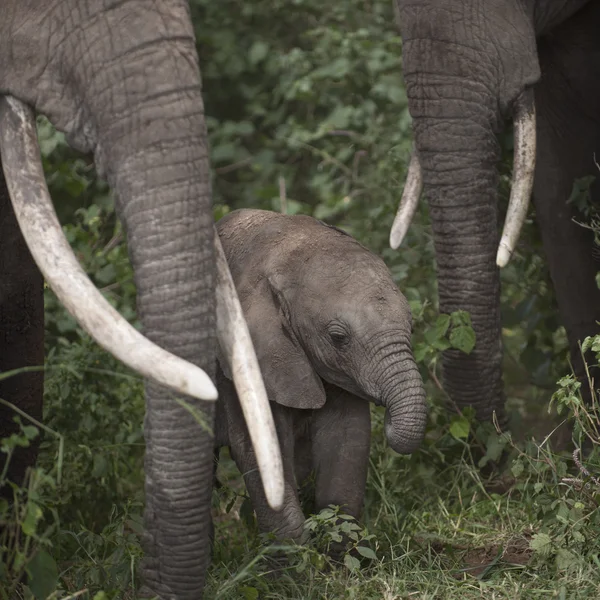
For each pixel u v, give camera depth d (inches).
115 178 247.1
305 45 711.1
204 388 234.1
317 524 311.4
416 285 488.1
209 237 246.5
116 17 247.0
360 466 330.6
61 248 249.1
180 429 250.5
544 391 475.2
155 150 243.9
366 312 312.3
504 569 320.2
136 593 290.0
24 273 312.3
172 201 243.4
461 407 379.9
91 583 306.5
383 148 578.9
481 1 368.8
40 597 274.7
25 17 253.4
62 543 349.1
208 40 692.1
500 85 367.9
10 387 320.2
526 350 470.9
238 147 681.6
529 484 369.1
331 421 331.6
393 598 304.2
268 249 335.6
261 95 694.5
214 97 708.0
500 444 365.7
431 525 360.8
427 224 486.0
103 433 404.2
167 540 256.2
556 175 424.2
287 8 703.7
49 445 388.5
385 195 542.0
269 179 660.7
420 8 366.0
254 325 323.9
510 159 441.7
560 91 418.3
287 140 631.2
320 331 316.8
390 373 308.5
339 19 660.7
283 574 309.4
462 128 364.8
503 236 361.7
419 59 366.6
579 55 410.6
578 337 430.3
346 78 626.8
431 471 388.8
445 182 366.0
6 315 313.4
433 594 306.5
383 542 341.7
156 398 250.8
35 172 255.6
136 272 246.7
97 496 389.4
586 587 300.7
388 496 371.2
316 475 332.2
